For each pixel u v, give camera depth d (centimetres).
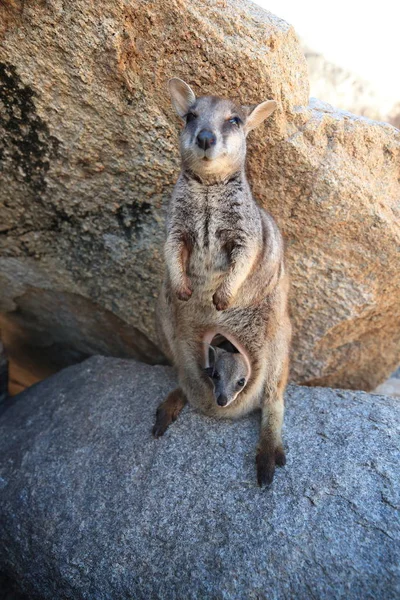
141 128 55
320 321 64
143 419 57
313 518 47
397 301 64
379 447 51
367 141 57
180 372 58
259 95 53
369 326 66
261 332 56
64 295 70
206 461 52
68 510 52
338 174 56
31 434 59
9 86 54
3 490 56
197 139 49
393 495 47
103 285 67
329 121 56
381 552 44
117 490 52
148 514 50
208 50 52
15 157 59
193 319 56
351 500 47
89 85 53
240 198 52
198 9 51
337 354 67
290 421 55
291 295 63
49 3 49
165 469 52
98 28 50
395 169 59
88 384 63
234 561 46
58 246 65
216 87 54
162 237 62
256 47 52
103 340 75
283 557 45
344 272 61
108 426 57
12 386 88
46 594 51
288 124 55
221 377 52
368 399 57
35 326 77
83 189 60
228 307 53
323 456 51
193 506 50
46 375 86
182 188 52
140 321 69
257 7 55
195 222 53
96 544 50
